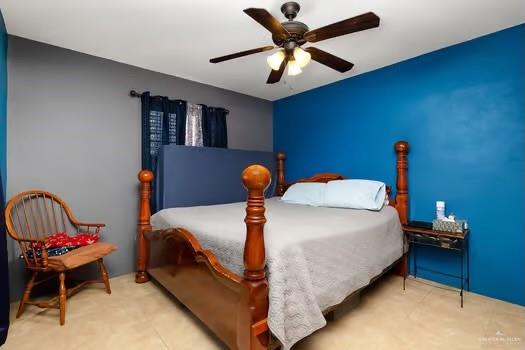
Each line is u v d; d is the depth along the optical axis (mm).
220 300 1500
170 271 2105
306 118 3740
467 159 2385
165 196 2871
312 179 3500
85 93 2625
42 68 2406
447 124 2496
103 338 1726
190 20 2055
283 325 1250
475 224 2346
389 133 2895
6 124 2225
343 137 3312
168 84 3150
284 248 1374
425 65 2627
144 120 2918
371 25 1594
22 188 2311
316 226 1787
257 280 1266
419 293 2346
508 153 2180
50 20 2057
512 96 2156
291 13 1802
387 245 2281
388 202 2779
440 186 2545
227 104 3680
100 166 2709
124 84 2848
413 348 1624
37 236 2359
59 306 1922
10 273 2242
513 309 2072
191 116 3295
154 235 2355
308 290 1393
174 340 1706
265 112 4129
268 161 3828
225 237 1599
